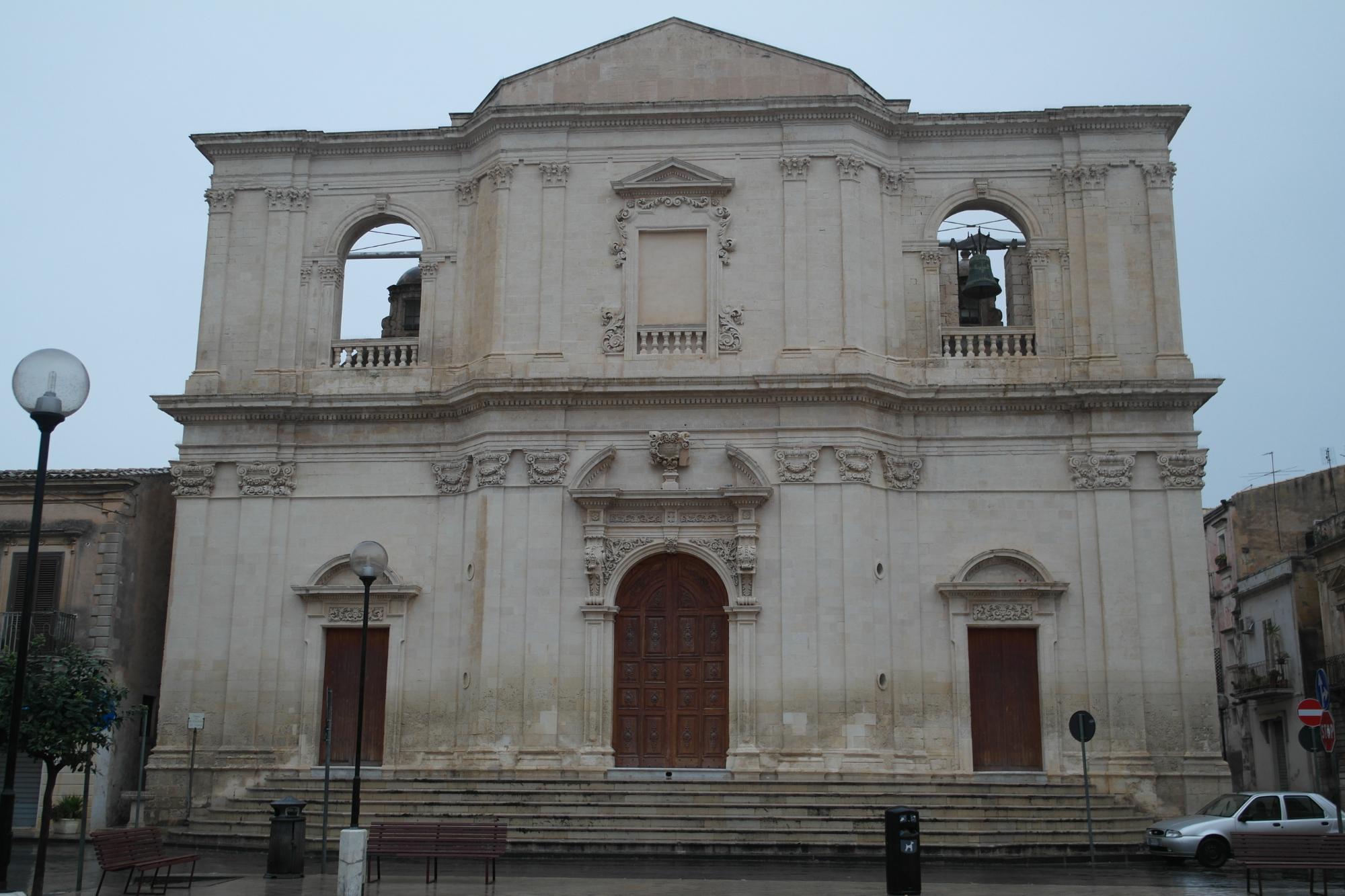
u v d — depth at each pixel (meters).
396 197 37.06
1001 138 36.22
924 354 35.34
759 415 34.03
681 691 33.69
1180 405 34.12
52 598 36.41
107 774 35.50
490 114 35.94
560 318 35.06
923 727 33.19
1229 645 52.91
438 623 34.41
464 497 34.88
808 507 33.38
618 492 33.50
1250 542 51.16
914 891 21.25
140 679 37.44
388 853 22.88
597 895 21.33
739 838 28.70
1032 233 35.78
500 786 31.42
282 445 35.62
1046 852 28.72
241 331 36.56
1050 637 33.47
